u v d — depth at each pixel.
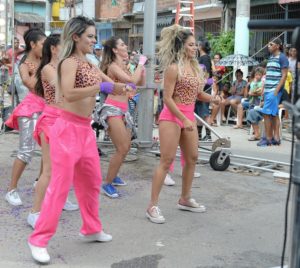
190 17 14.22
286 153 8.95
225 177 6.83
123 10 24.14
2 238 4.41
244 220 5.08
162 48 4.81
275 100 9.48
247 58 13.09
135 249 4.26
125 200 5.66
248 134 11.33
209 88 10.17
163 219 4.93
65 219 4.93
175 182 6.54
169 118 4.79
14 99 9.32
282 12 15.32
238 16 14.47
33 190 5.93
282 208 5.48
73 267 3.88
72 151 3.82
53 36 4.55
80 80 3.78
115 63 5.69
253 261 4.09
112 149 8.42
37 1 33.88
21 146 5.22
